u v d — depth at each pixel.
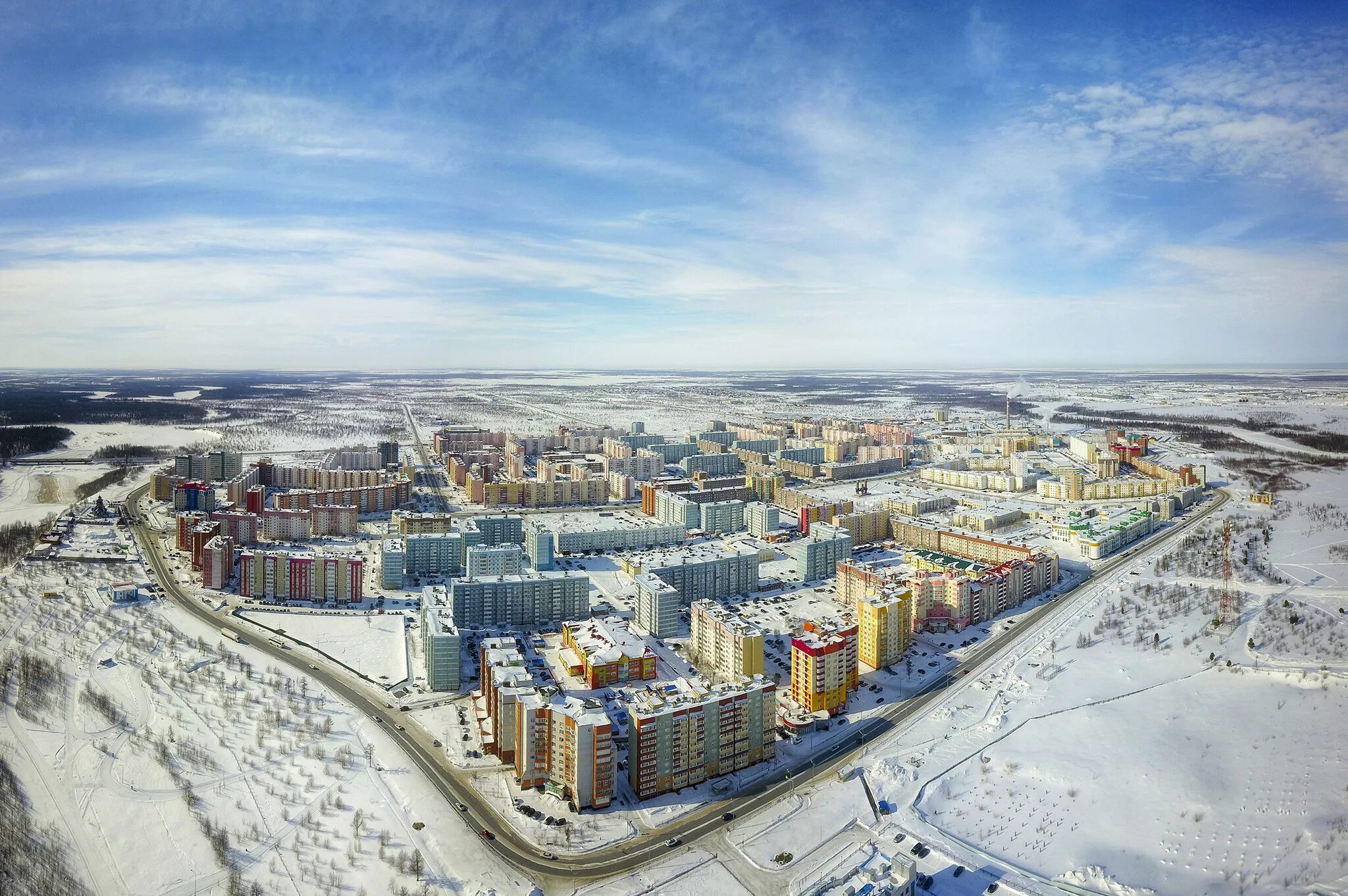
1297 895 170.25
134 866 188.62
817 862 190.25
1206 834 193.25
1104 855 188.25
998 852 192.50
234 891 179.88
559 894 179.50
